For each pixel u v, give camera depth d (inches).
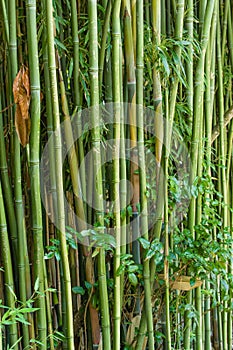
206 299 76.2
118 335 57.4
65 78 59.1
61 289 60.3
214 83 79.4
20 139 50.6
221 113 81.0
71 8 55.6
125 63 58.0
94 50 52.9
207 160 71.6
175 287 62.0
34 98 49.9
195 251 61.2
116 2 54.0
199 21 67.3
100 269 55.7
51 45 50.3
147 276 59.5
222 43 82.7
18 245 53.1
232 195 87.9
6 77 54.9
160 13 63.2
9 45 51.1
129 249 61.3
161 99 60.3
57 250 53.3
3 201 52.9
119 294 57.1
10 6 50.4
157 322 65.5
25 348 53.0
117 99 55.4
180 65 61.2
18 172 52.6
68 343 54.4
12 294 52.2
